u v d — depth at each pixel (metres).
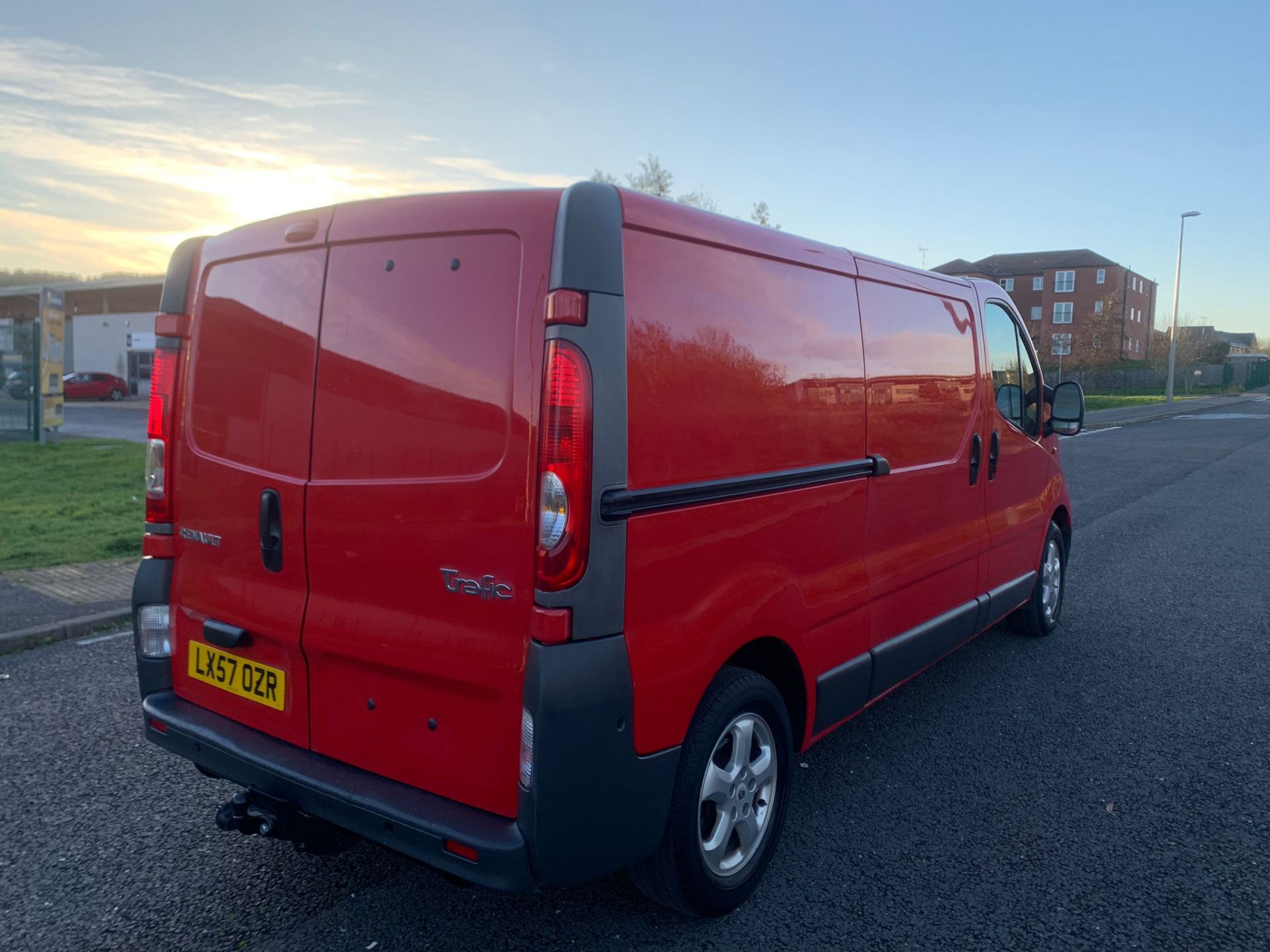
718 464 2.76
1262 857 3.35
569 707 2.32
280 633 2.85
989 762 4.13
